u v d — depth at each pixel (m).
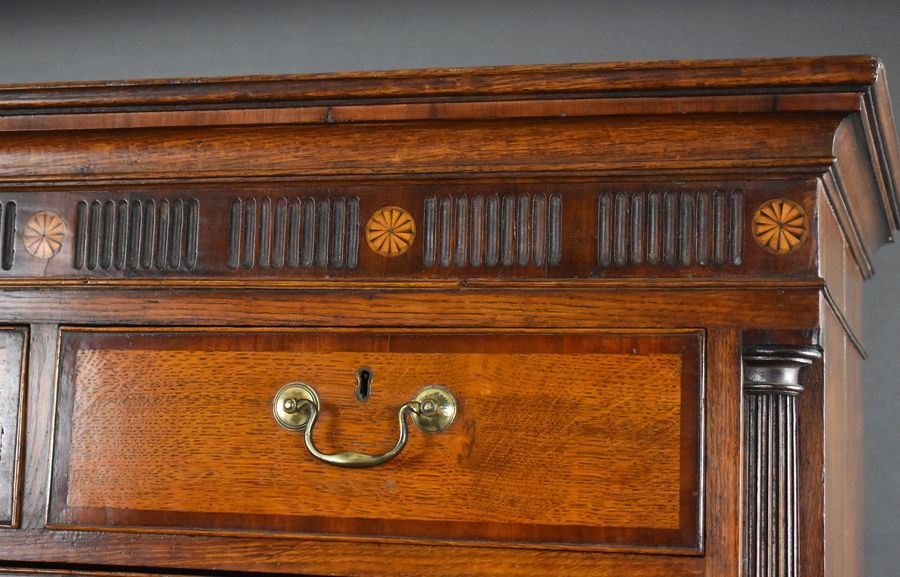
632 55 1.73
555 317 0.98
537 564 0.96
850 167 1.06
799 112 0.92
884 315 1.63
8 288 1.07
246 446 1.01
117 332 1.05
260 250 1.03
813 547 0.98
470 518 0.97
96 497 1.03
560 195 0.99
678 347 0.96
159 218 1.05
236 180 1.03
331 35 1.83
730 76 0.92
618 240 0.97
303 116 0.99
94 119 1.03
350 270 1.02
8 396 1.06
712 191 0.96
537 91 0.94
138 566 1.02
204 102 1.00
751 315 0.94
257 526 1.00
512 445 0.97
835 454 1.12
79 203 1.07
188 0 1.87
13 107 1.02
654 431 0.95
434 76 0.96
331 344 1.01
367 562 0.99
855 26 1.67
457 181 1.00
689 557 0.94
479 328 0.99
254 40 1.85
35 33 1.89
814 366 0.99
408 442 0.99
